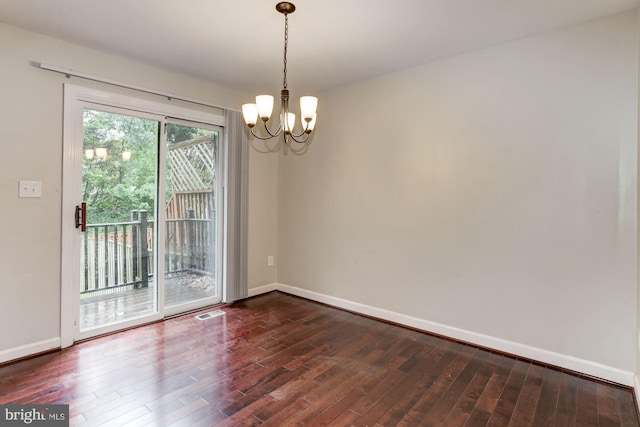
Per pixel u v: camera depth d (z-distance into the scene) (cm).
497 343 284
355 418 198
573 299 251
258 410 203
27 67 258
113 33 262
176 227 355
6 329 254
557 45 253
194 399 213
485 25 248
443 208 310
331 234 394
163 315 345
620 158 232
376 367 257
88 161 294
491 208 284
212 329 323
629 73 229
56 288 276
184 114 349
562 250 254
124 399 211
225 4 223
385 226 349
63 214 278
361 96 363
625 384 232
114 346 284
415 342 301
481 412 205
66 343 280
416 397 219
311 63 317
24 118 258
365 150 362
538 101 261
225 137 385
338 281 389
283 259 444
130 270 324
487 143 285
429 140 317
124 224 318
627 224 231
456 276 304
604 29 236
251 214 418
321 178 401
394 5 223
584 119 244
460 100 298
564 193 252
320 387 229
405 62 314
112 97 301
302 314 367
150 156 332
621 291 234
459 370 254
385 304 351
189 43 278
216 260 392
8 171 253
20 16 238
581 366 248
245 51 293
